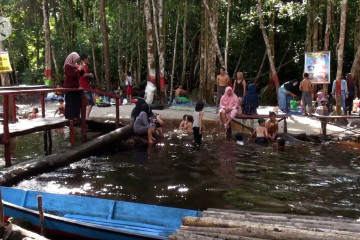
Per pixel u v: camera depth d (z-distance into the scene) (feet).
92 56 87.51
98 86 81.30
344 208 18.93
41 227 14.14
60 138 37.47
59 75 87.15
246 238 12.91
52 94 70.23
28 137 38.09
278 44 78.48
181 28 83.10
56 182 22.93
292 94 46.85
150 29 58.49
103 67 90.27
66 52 87.35
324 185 22.47
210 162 27.63
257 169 25.85
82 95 31.68
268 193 21.09
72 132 30.68
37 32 90.22
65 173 24.85
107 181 23.18
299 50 74.64
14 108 32.96
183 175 24.39
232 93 39.55
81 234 14.47
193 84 88.28
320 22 62.90
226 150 31.53
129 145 33.94
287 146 33.24
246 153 30.45
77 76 30.60
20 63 100.99
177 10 68.54
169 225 15.76
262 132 35.04
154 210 16.11
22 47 91.25
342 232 13.14
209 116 49.83
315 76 47.32
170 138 36.73
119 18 74.79
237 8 74.69
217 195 20.77
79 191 21.34
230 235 13.20
